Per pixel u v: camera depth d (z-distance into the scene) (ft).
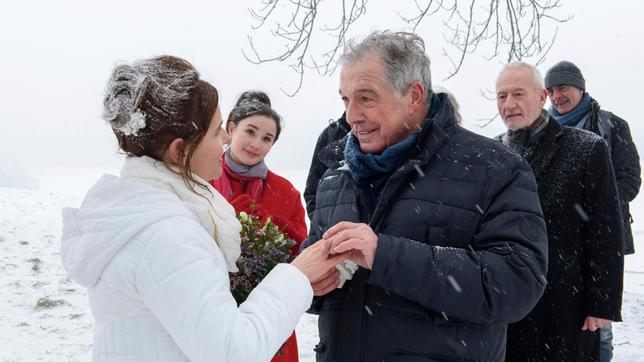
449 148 7.14
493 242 6.72
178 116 5.41
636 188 15.30
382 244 6.36
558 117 16.01
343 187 7.94
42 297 25.79
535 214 6.84
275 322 5.26
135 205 5.16
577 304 10.41
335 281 6.74
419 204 6.95
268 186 12.67
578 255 10.52
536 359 10.39
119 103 5.38
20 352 19.75
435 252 6.47
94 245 5.05
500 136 12.52
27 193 52.54
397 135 7.27
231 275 6.58
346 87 7.16
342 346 7.08
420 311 6.74
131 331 5.10
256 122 12.28
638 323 21.24
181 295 4.85
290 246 7.22
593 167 10.53
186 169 5.51
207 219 5.42
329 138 13.48
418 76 7.08
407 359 6.77
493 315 6.43
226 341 4.82
